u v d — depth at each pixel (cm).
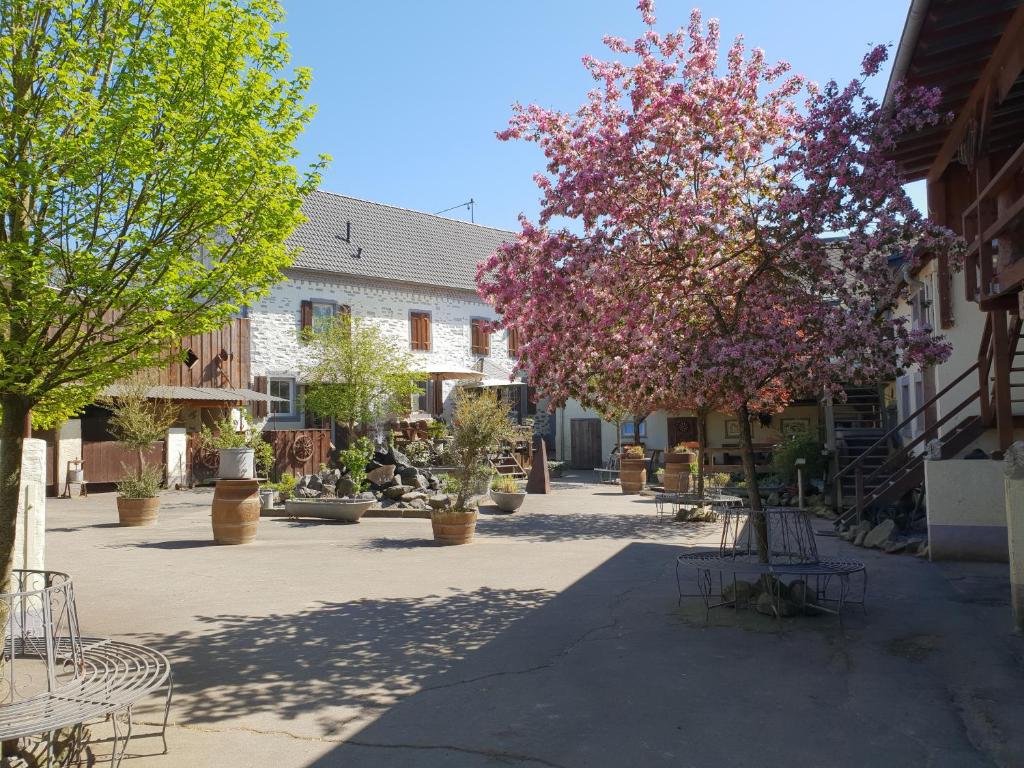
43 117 460
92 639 496
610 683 536
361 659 602
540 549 1175
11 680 402
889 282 708
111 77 500
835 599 792
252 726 466
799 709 482
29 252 451
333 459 2573
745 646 623
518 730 453
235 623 718
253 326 2658
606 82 875
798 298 757
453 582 913
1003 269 895
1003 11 759
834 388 741
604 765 405
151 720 477
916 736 438
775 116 820
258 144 524
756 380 707
